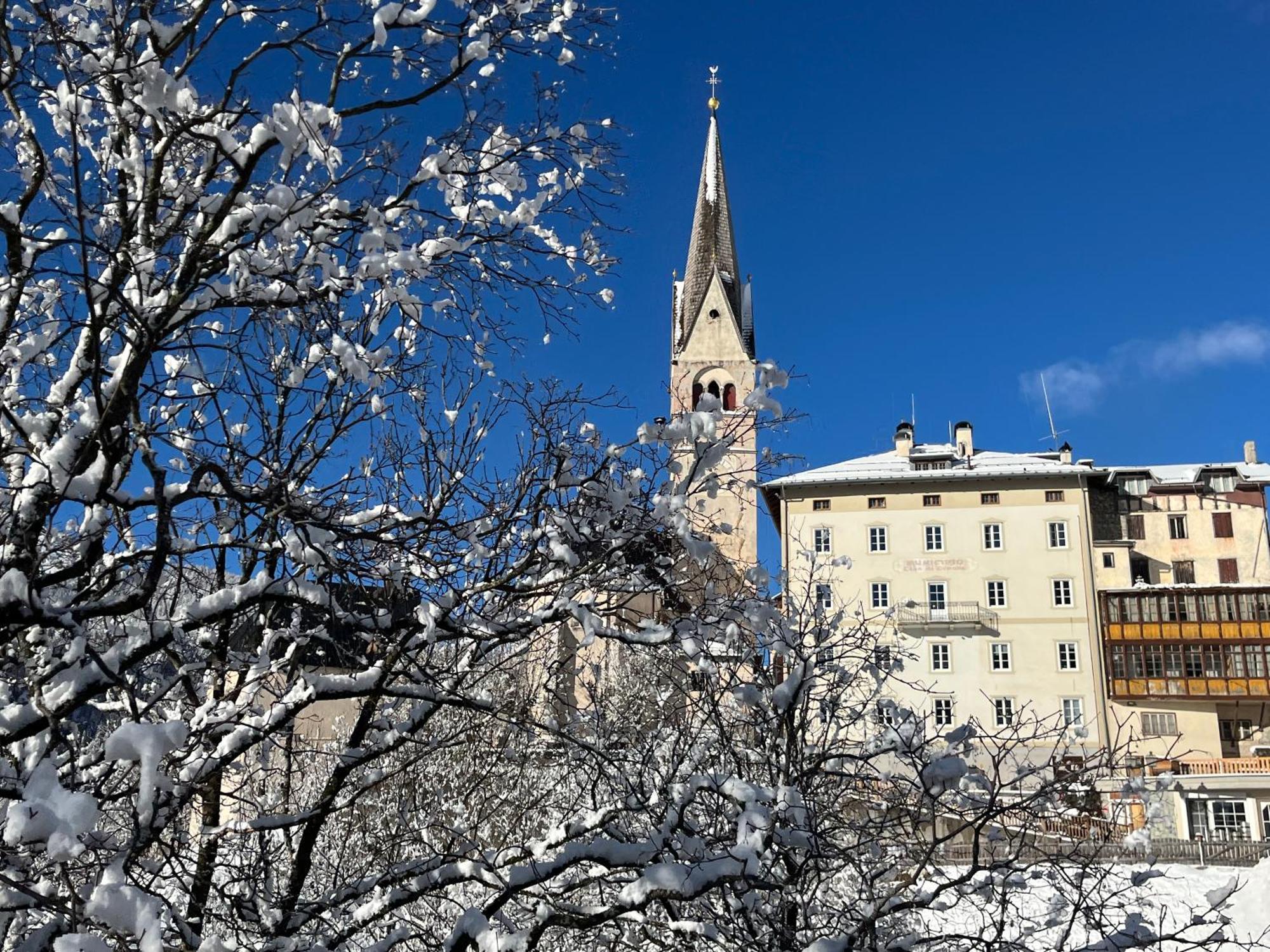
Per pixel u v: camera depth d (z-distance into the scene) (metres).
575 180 7.21
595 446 6.65
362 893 6.40
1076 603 46.91
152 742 3.81
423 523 6.52
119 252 5.50
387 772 7.07
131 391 5.17
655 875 5.27
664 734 8.54
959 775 6.63
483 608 7.04
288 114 5.05
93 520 5.61
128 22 6.09
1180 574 51.78
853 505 49.50
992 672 46.47
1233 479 52.31
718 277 64.62
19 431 5.56
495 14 6.31
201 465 5.44
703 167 69.19
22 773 4.96
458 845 7.90
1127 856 9.47
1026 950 6.75
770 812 5.53
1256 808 37.72
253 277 5.99
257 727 6.17
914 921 8.98
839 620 9.16
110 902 3.67
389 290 5.84
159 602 7.05
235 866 6.88
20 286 5.44
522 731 8.38
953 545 48.41
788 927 6.72
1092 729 44.97
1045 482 48.59
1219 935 7.01
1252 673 44.53
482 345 7.69
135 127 5.91
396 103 6.24
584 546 6.64
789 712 7.30
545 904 5.85
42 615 4.82
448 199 6.64
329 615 6.52
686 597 7.04
